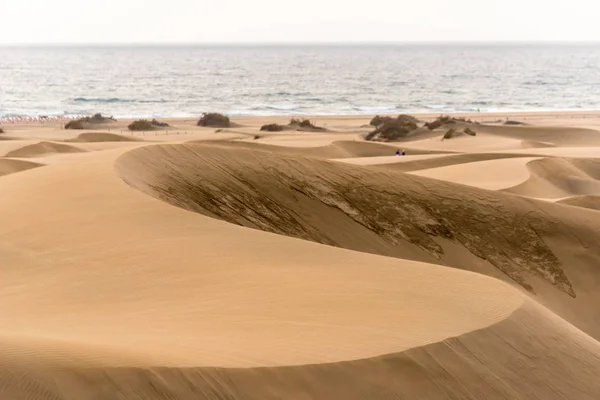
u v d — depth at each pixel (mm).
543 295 26391
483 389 10516
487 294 13875
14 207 20219
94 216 19031
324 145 66625
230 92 182125
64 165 25375
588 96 180125
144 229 17938
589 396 11477
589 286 27016
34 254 16766
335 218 27953
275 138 79000
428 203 30047
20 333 10156
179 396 8273
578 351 12492
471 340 11391
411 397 9797
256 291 13484
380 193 30062
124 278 14781
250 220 25719
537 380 11258
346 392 9422
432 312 12531
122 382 8117
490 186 45000
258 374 9047
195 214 18938
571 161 57344
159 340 10250
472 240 28500
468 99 167750
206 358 9203
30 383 7676
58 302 13641
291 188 28812
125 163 25516
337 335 10992
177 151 28828
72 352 8477
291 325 11484
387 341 10812
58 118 108375
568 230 29484
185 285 14148
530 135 85438
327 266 15430
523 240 28812
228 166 28922
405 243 27703
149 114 129750
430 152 68625
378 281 14328
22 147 57000
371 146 69562
